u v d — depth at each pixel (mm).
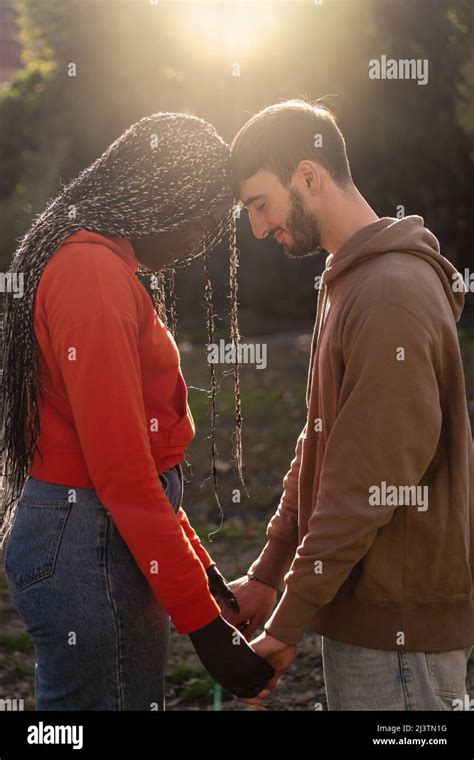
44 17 17609
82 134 17141
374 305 1916
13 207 14898
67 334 1810
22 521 1959
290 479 2518
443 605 2045
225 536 5414
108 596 1900
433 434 1933
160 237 2018
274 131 2062
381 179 17109
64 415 1925
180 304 17031
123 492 1823
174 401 2084
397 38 15922
